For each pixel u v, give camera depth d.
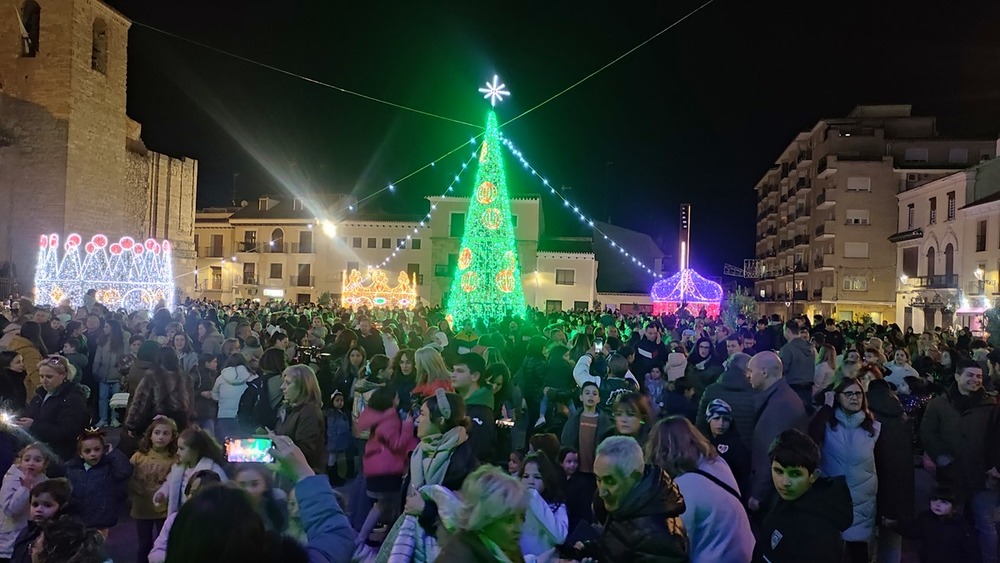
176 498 4.85
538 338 10.72
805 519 3.83
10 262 29.83
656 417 7.05
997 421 6.05
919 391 9.11
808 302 53.03
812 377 8.59
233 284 53.12
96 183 32.50
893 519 5.36
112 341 11.41
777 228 69.00
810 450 3.93
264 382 7.24
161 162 39.28
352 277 40.97
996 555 5.95
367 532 5.91
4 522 4.92
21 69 31.17
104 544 4.19
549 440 5.74
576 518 5.61
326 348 11.31
